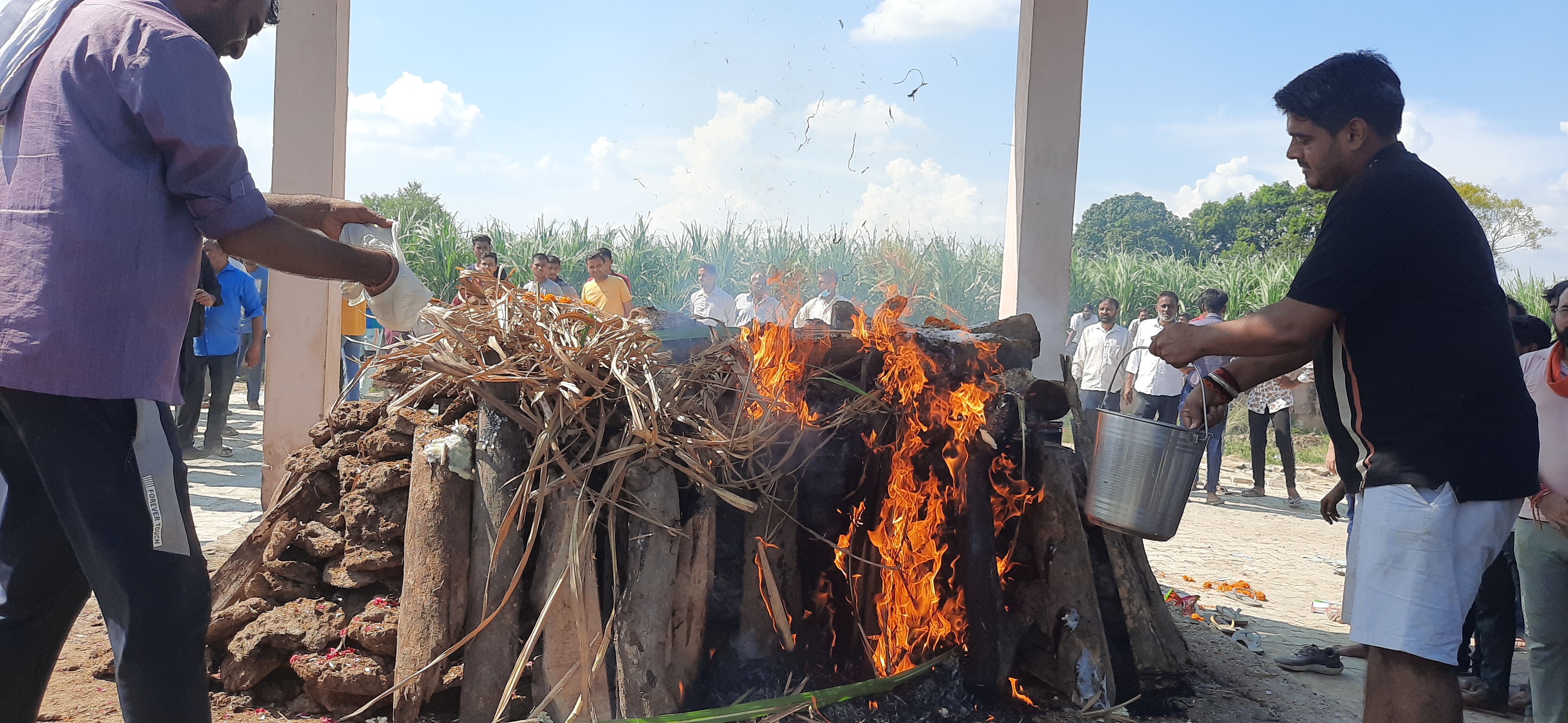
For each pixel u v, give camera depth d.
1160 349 2.72
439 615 2.87
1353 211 2.41
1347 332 2.51
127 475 1.86
